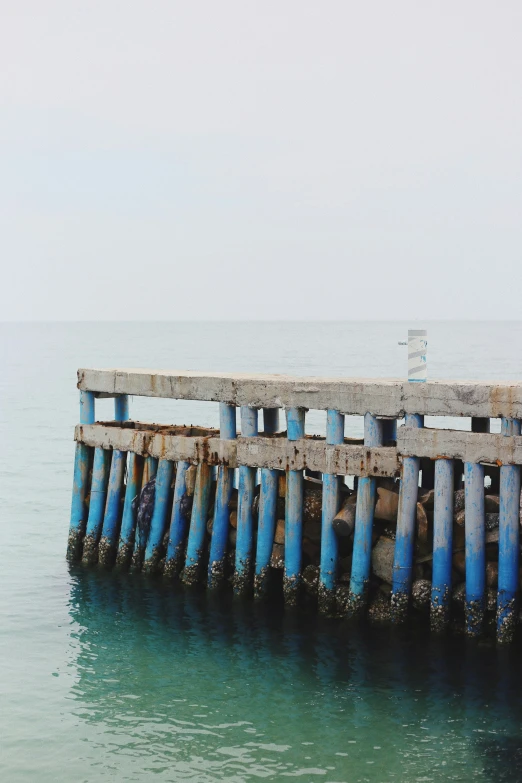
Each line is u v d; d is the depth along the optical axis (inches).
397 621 704.4
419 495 718.5
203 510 796.6
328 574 730.2
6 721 613.9
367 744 576.4
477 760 555.8
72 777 552.1
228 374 837.2
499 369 3225.9
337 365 3545.8
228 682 658.2
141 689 652.7
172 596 802.8
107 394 908.6
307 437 796.0
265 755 568.1
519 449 649.0
